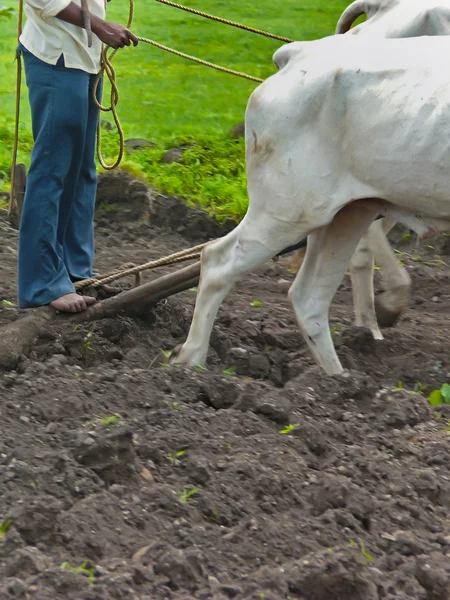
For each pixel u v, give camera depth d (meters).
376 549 6.54
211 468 7.27
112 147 17.47
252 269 9.38
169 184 15.79
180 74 23.28
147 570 6.07
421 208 8.86
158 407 8.35
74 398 8.28
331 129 8.88
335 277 9.64
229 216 15.25
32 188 10.12
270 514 6.86
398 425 8.31
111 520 6.58
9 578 5.86
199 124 19.39
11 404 8.20
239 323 10.98
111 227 15.27
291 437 7.80
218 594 5.92
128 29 10.04
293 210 9.09
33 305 10.26
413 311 12.61
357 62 8.80
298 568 6.11
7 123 19.02
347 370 9.75
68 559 6.20
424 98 8.53
